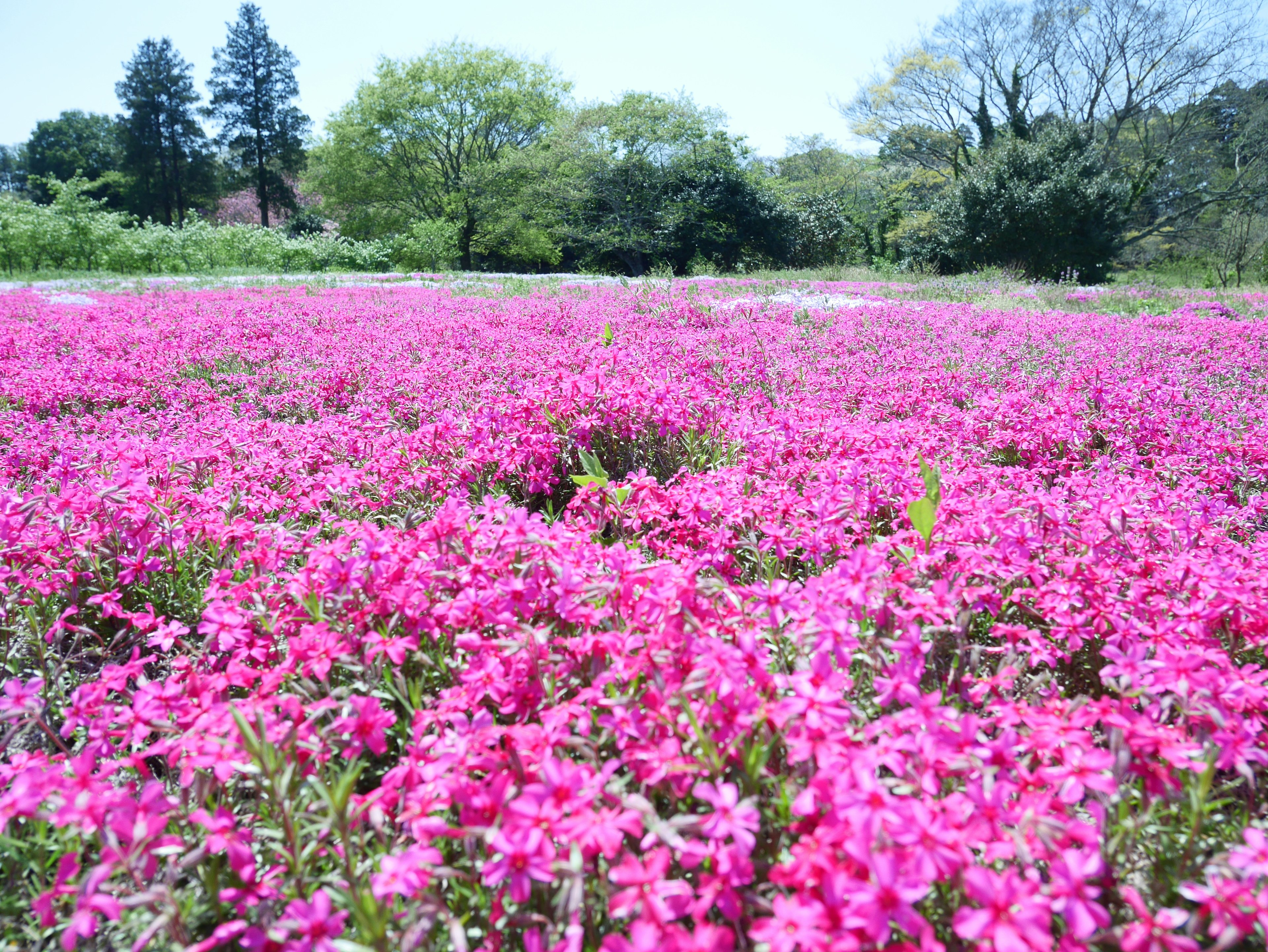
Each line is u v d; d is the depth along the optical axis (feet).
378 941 4.93
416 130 166.81
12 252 107.24
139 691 7.06
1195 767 5.85
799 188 202.80
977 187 114.21
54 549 10.13
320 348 30.22
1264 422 17.98
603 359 18.34
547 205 153.07
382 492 13.16
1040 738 5.89
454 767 6.00
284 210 233.76
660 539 11.45
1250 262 115.96
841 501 10.95
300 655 7.52
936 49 148.36
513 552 8.39
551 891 5.47
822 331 34.27
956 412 18.44
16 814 5.72
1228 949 5.41
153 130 213.66
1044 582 8.84
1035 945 4.27
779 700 6.24
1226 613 8.14
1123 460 15.39
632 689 6.72
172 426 19.84
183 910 5.59
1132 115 145.79
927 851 4.75
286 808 5.74
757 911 5.37
